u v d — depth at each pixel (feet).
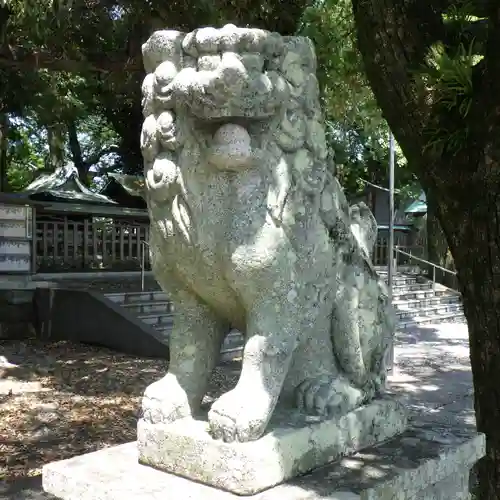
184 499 4.75
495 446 8.16
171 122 5.18
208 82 4.71
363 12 8.52
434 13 8.39
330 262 5.77
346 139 41.98
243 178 5.13
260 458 4.81
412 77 8.21
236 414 4.93
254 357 5.26
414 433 6.48
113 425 13.82
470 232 8.11
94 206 36.19
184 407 5.61
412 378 20.35
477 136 7.78
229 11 15.26
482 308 8.11
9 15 16.69
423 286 43.27
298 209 5.38
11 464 11.41
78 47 17.53
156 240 5.61
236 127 4.91
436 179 8.39
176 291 5.79
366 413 5.95
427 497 5.86
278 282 5.27
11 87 23.00
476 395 8.47
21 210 28.19
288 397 5.98
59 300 24.57
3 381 17.54
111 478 5.18
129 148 45.14
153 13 15.52
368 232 6.97
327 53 15.81
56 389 16.85
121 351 22.53
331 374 6.07
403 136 8.77
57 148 43.11
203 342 5.80
